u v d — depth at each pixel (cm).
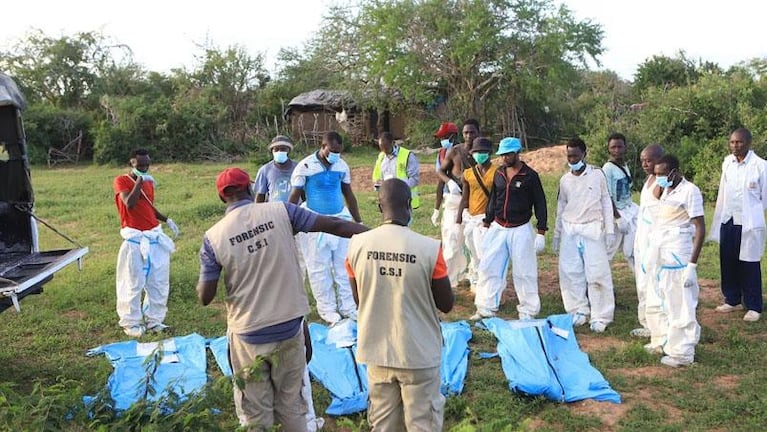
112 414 376
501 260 739
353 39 3597
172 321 770
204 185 2133
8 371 632
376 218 1382
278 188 774
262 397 421
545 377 564
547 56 3045
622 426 508
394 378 400
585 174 728
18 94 718
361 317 406
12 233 746
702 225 600
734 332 679
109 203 1762
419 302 395
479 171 782
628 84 4031
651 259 634
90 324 759
